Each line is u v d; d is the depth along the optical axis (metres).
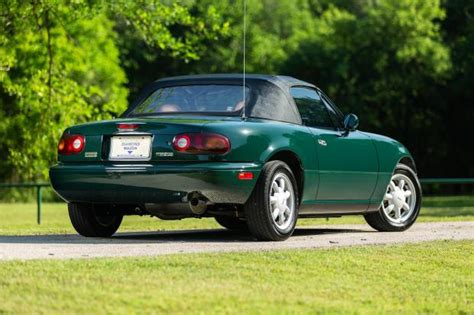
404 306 11.49
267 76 18.31
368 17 88.62
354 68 88.06
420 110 90.56
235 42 95.06
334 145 18.77
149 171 16.69
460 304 11.84
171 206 16.98
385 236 19.05
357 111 87.88
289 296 11.39
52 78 49.06
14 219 46.25
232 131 16.78
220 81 18.19
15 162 51.97
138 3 42.97
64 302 10.58
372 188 19.84
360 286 12.40
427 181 31.39
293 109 18.22
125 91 88.25
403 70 86.56
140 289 11.27
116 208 18.42
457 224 23.28
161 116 17.97
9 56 42.47
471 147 91.19
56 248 15.65
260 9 102.00
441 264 14.42
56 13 41.81
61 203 82.25
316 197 18.41
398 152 20.56
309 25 101.88
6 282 11.45
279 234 17.31
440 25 90.06
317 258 14.07
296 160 17.88
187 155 16.61
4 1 39.78
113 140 17.17
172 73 95.50
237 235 19.84
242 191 16.77
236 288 11.59
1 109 76.38
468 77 85.62
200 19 44.97
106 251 15.11
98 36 85.12
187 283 11.73
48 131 48.84
